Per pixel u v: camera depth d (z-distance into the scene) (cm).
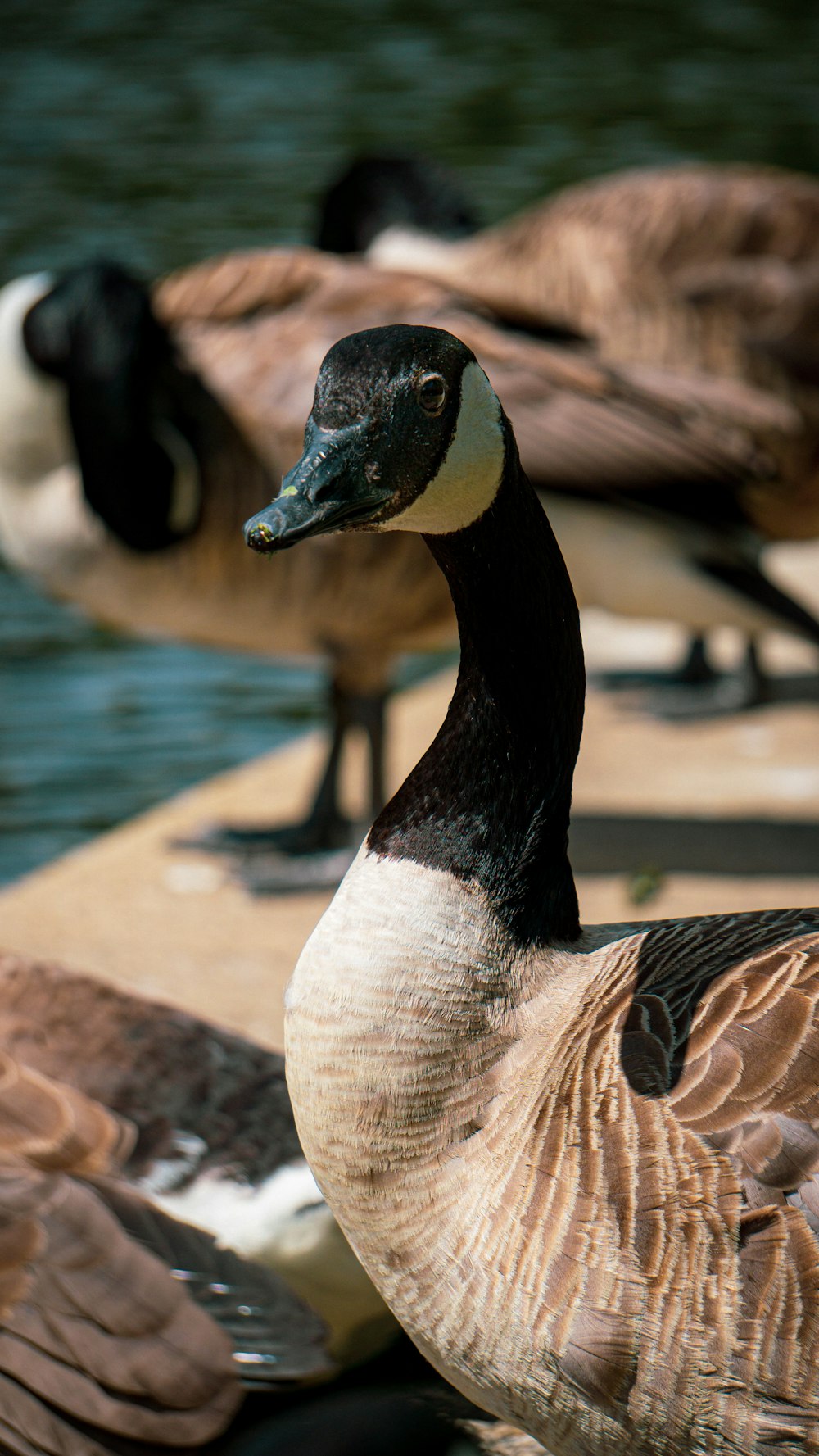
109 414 604
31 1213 324
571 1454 281
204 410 613
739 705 794
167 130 2545
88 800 799
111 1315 316
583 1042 273
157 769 837
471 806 285
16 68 3058
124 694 941
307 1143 284
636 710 801
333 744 652
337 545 603
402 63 3123
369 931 279
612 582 646
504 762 285
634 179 797
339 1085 276
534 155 2372
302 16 3609
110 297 608
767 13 3662
